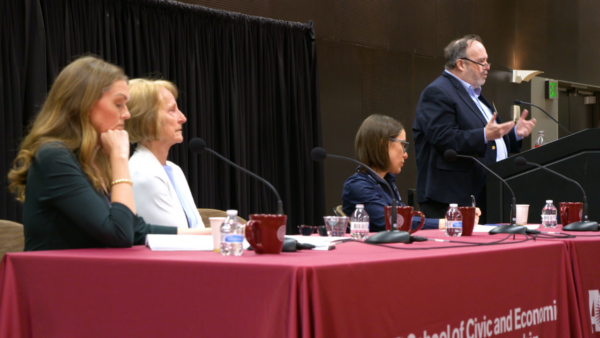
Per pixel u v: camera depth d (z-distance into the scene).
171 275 1.33
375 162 2.94
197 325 1.29
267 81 5.02
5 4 3.61
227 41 4.76
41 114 1.88
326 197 5.72
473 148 3.62
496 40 7.59
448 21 6.98
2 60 3.60
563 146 3.48
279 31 5.11
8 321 1.48
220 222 1.57
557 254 1.87
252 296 1.22
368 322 1.25
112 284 1.39
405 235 1.87
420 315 1.37
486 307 1.56
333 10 5.87
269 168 5.01
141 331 1.36
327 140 5.76
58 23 3.86
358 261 1.26
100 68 1.89
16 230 2.26
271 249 1.48
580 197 3.43
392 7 6.40
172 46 4.43
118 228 1.68
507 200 3.59
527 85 7.94
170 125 2.43
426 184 3.85
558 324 1.85
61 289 1.45
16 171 1.84
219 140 4.72
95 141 1.85
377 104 6.21
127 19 4.20
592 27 8.88
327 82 5.79
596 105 9.04
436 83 3.98
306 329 1.13
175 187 2.60
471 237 2.19
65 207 1.69
